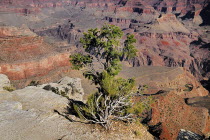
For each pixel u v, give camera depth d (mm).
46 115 19578
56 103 23641
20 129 16672
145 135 18375
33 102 23797
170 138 31062
